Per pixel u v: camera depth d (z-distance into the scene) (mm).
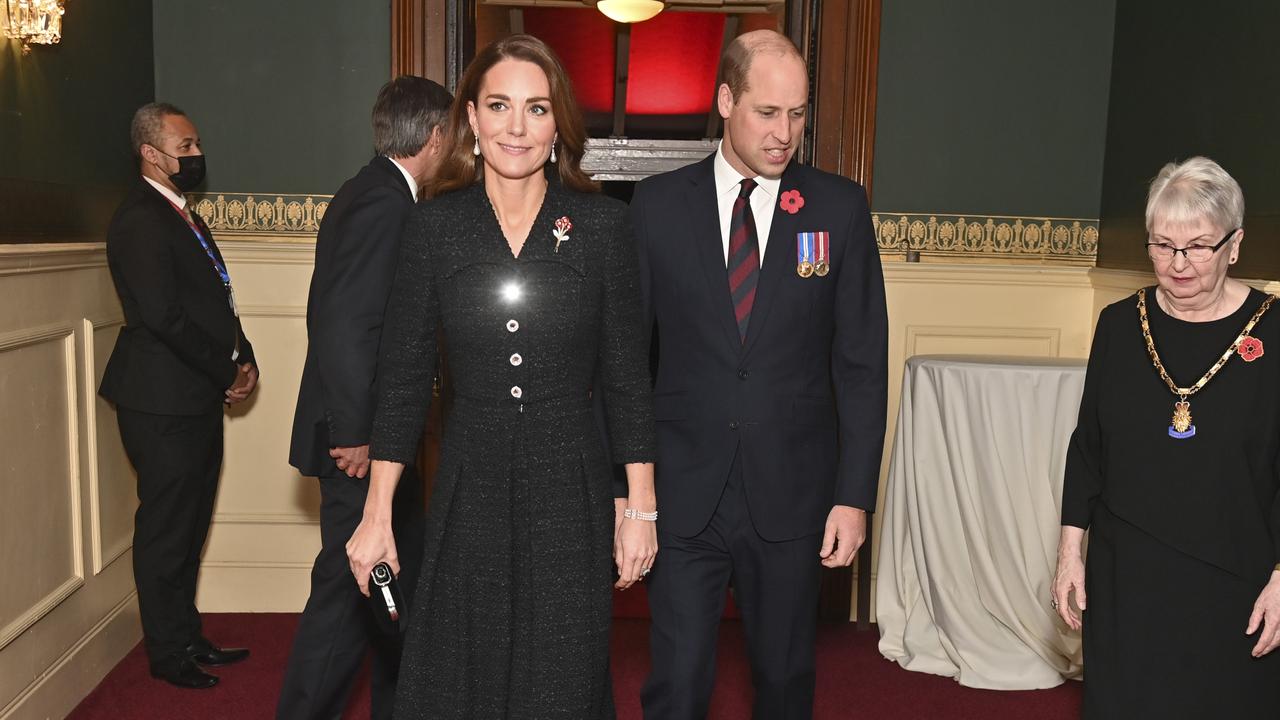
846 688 3729
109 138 3922
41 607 3197
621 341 2004
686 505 2326
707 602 2359
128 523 3959
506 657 1928
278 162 4406
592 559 1949
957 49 4473
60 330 3342
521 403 1923
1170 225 1981
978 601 3801
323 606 2750
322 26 4371
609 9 5699
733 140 2285
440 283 1941
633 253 2020
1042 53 4492
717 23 6535
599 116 7418
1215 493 1992
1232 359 2014
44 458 3258
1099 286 4445
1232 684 1978
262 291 4367
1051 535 3672
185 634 3697
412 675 1955
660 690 2361
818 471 2355
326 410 2652
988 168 4527
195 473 3664
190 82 4367
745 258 2355
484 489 1924
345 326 2602
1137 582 2035
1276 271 3324
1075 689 3719
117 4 3988
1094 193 4559
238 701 3531
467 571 1935
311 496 4469
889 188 4520
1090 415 2215
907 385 4004
